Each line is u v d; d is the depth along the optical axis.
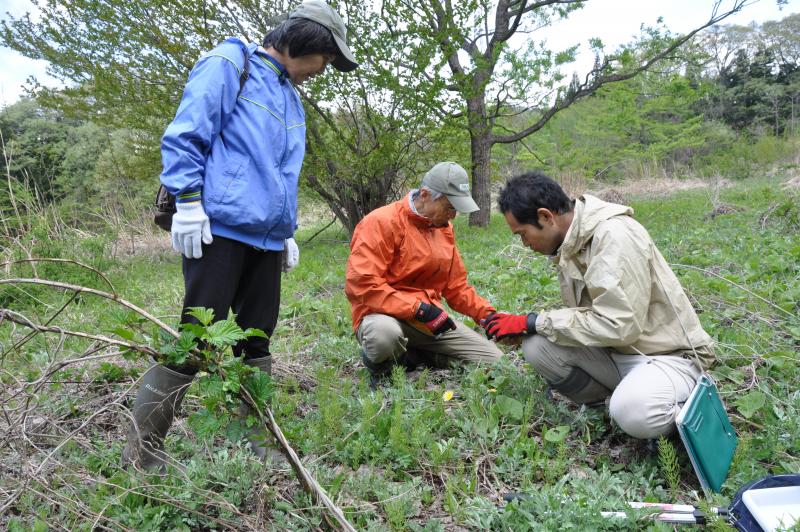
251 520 2.20
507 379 3.33
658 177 24.33
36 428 2.79
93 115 11.74
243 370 1.98
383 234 3.64
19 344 2.09
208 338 1.90
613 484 2.36
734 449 2.56
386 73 10.93
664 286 2.71
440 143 12.29
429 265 3.74
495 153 21.70
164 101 11.32
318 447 2.72
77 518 2.18
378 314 3.65
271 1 10.92
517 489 2.49
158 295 6.70
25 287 6.20
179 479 2.35
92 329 4.86
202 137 2.34
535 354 3.02
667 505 2.16
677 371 2.62
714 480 2.29
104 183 13.52
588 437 2.81
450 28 11.20
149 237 11.96
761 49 43.44
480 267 6.95
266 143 2.49
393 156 11.66
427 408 3.06
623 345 2.65
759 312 4.21
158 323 1.99
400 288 3.78
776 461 2.60
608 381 2.96
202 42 10.92
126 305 1.96
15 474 2.37
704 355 2.74
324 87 10.93
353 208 12.73
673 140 30.25
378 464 2.68
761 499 2.09
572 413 3.00
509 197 2.83
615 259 2.60
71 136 18.28
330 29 2.60
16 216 7.44
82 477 2.31
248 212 2.42
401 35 11.08
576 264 2.83
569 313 2.81
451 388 3.54
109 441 2.85
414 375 3.88
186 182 2.29
